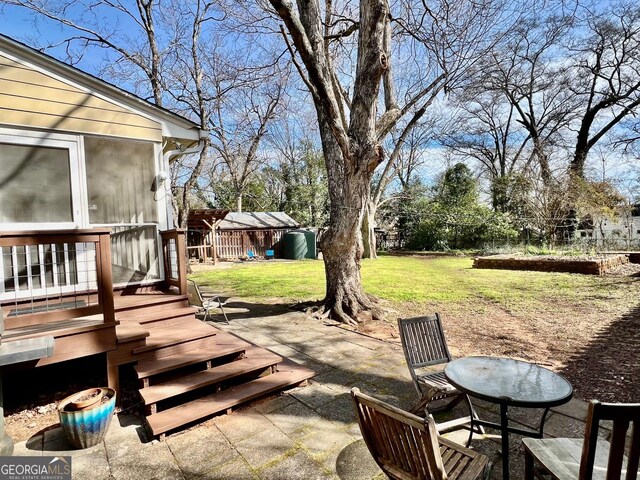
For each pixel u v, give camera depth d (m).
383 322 5.87
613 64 16.88
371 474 2.27
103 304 3.23
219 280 10.92
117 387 3.32
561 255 12.60
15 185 3.94
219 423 2.92
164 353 3.55
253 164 22.45
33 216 4.04
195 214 15.88
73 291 4.27
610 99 17.16
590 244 14.38
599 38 15.90
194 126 5.26
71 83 4.25
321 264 15.83
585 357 4.16
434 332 3.32
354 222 5.66
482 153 23.55
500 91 18.47
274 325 5.74
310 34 5.14
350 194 5.50
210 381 3.27
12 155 3.91
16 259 3.69
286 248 19.69
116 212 4.59
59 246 4.18
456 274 11.10
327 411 3.09
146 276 4.86
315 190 25.11
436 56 6.84
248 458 2.46
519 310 6.47
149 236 4.89
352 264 6.15
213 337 3.89
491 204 21.03
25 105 3.96
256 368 3.59
